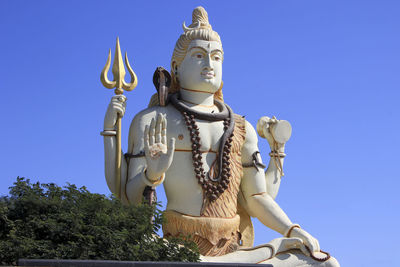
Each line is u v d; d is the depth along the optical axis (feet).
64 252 25.62
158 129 30.81
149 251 26.68
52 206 27.37
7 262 25.62
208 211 32.89
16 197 28.12
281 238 33.24
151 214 28.60
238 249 33.55
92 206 27.43
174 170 33.22
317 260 32.55
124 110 33.27
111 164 32.86
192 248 28.91
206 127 33.88
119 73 33.47
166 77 34.40
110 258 26.03
